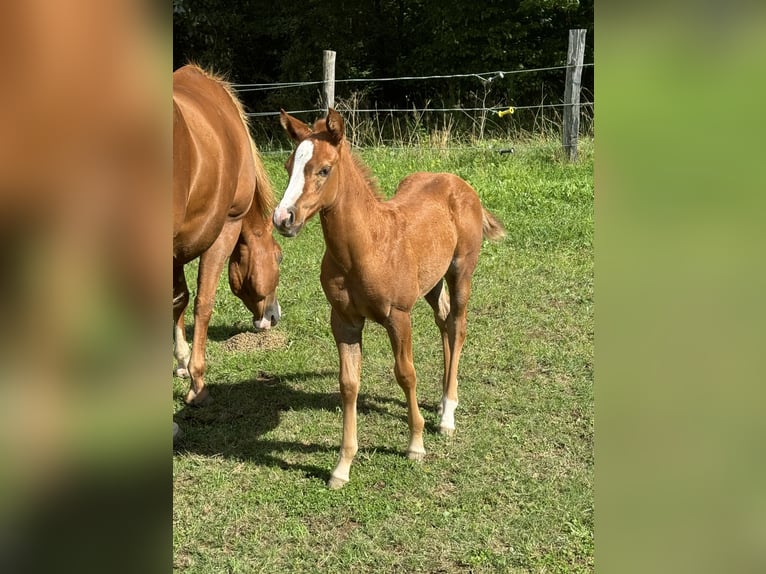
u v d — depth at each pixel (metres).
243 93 16.31
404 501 3.42
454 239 3.91
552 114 13.48
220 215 3.95
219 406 4.42
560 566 2.94
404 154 10.59
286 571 2.96
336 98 14.86
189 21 14.42
